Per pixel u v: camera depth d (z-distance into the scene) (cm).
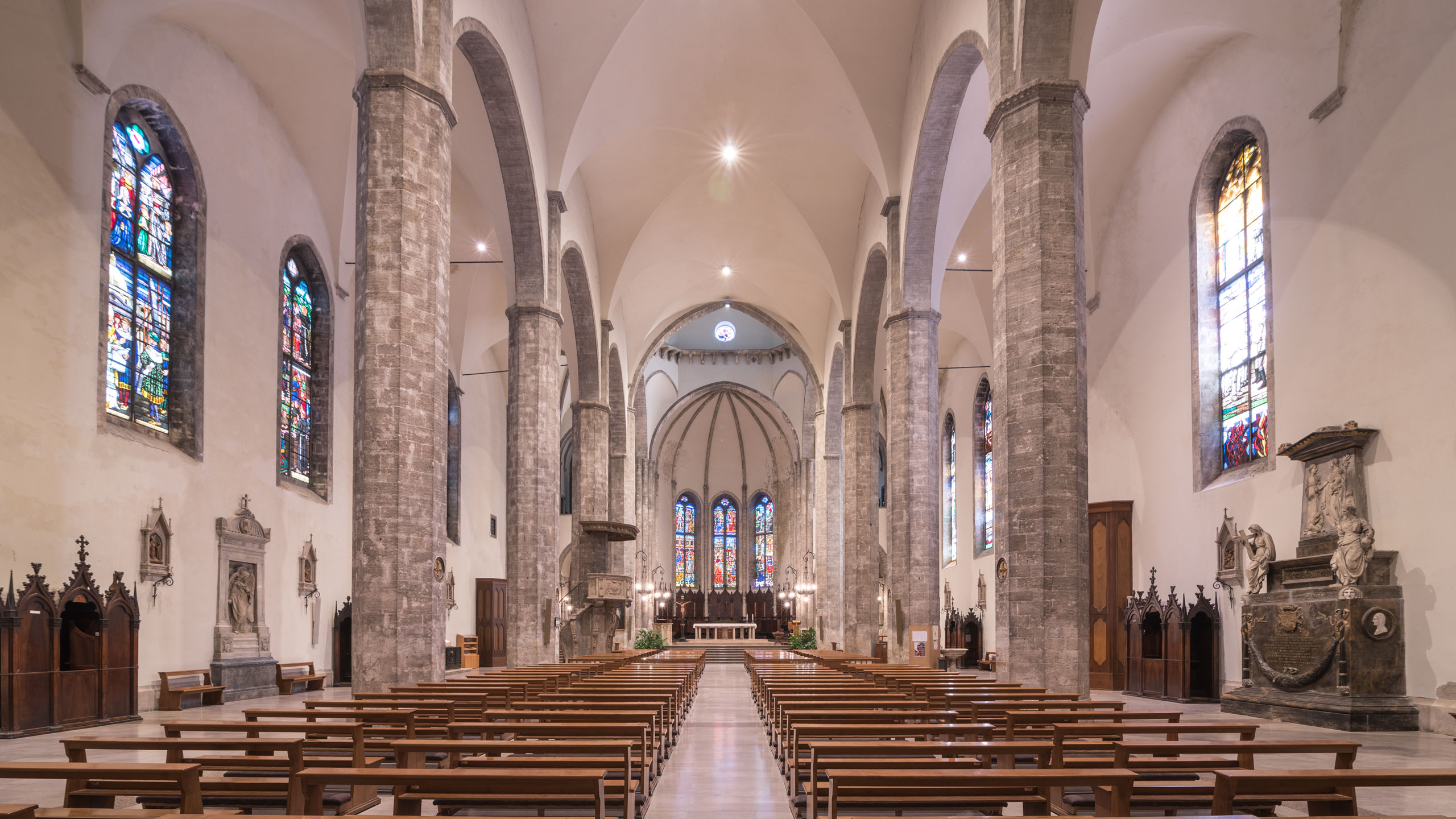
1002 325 1359
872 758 759
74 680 1395
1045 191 1321
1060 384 1285
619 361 3694
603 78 2286
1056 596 1244
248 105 2006
